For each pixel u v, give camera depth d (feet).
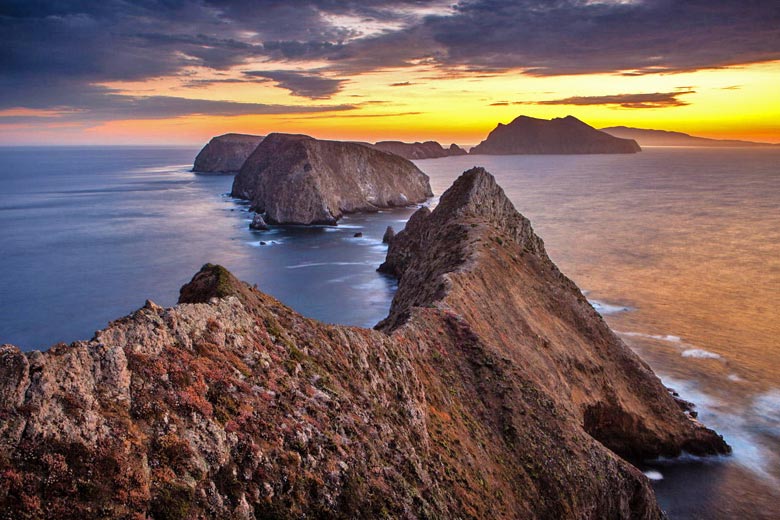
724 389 219.00
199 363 69.10
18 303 337.31
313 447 70.69
